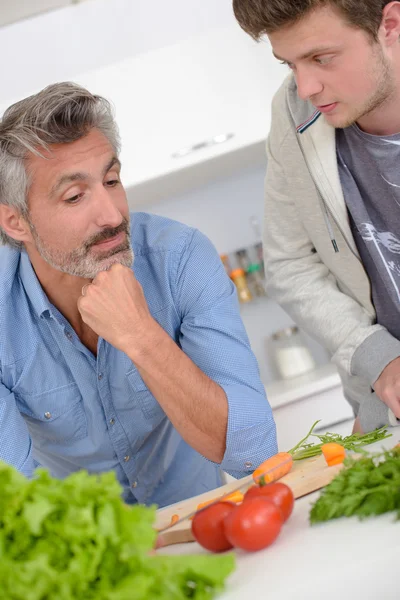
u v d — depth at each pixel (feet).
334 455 3.78
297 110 5.11
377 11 4.01
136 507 2.53
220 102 10.09
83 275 4.70
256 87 10.08
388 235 5.17
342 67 4.10
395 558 2.49
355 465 3.09
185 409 4.59
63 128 4.41
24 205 4.65
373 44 4.09
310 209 5.40
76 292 5.03
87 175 4.47
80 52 10.00
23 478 2.51
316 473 3.72
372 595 2.48
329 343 5.33
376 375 4.90
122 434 5.34
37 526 2.32
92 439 5.36
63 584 2.28
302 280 5.57
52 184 4.49
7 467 2.49
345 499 2.93
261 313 11.28
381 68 4.18
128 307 4.60
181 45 10.05
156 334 4.60
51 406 5.24
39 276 5.10
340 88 4.18
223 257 11.28
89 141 4.49
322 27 3.96
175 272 5.06
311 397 9.28
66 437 5.36
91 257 4.64
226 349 4.84
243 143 10.09
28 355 5.16
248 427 4.60
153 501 5.66
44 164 4.48
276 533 2.99
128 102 10.09
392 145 4.79
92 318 4.67
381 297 5.37
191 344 4.95
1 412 4.80
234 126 10.10
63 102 4.42
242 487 3.78
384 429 4.50
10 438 4.78
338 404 9.27
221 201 11.44
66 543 2.35
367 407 4.99
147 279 5.16
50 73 9.97
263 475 3.63
